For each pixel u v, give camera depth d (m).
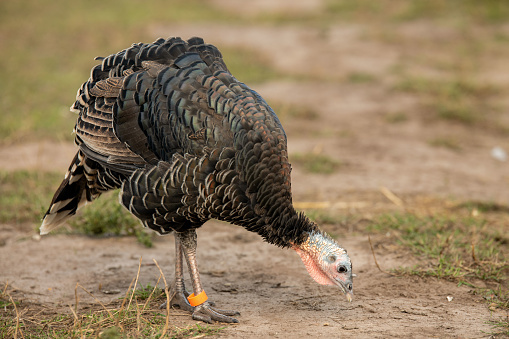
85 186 12.25
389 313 11.07
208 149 10.10
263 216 10.27
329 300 11.73
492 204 17.20
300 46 35.91
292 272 13.16
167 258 13.91
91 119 11.23
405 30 38.69
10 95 26.78
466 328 10.40
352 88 29.47
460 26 39.03
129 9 43.69
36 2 45.16
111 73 11.45
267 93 28.42
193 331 10.27
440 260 13.11
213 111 10.34
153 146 10.66
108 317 10.53
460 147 22.75
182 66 10.94
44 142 22.20
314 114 25.88
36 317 11.00
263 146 10.04
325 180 19.36
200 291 10.96
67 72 30.47
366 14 42.50
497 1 42.78
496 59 33.69
